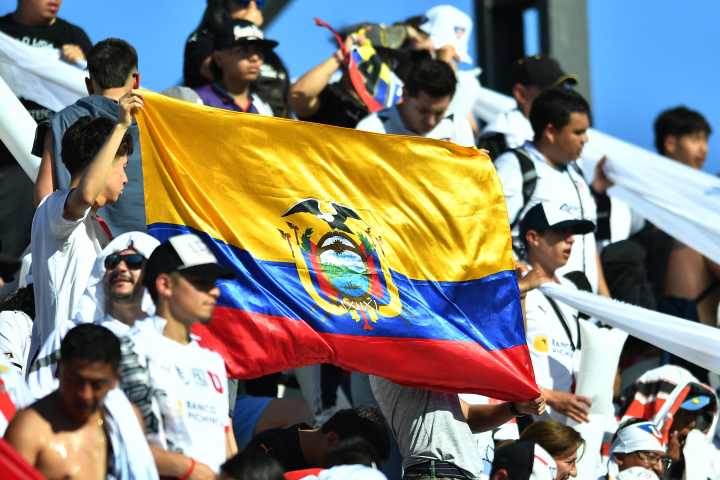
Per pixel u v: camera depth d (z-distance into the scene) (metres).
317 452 16.59
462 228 17.88
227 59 24.14
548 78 28.23
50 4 25.31
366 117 25.11
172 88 22.91
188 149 16.81
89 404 12.05
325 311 16.78
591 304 21.16
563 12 36.50
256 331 16.38
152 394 13.16
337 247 17.19
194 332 16.20
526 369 17.48
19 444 11.95
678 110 31.41
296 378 23.78
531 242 21.80
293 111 28.06
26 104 24.39
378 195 17.66
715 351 20.84
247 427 19.70
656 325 21.05
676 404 23.09
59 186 18.08
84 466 12.20
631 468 21.08
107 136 16.41
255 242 16.80
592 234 24.44
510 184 23.53
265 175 17.11
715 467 23.39
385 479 13.05
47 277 15.98
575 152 23.91
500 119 27.75
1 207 24.02
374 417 16.80
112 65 19.36
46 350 14.09
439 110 24.28
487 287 17.81
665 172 26.92
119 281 14.48
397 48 28.42
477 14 38.94
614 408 24.50
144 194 16.72
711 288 28.47
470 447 17.19
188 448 13.25
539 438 18.38
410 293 17.34
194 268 13.66
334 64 27.08
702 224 26.53
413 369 16.94
